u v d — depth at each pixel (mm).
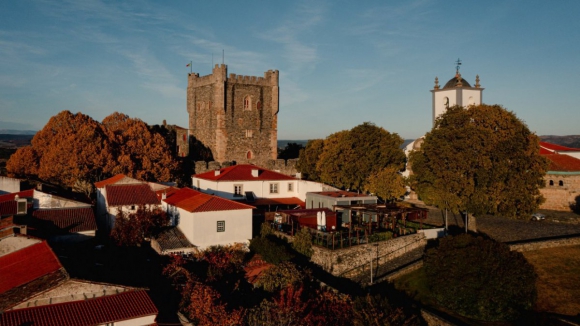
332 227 41750
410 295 32750
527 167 44156
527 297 29484
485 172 43344
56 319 22719
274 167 83312
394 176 56281
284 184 60688
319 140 77688
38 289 24219
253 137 89000
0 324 21797
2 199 49656
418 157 48938
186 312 29016
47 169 65125
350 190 66312
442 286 30688
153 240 40781
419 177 48281
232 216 41250
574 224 49406
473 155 44812
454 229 47938
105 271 31328
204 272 35156
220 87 84250
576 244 38906
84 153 65188
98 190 55094
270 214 48156
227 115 85875
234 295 32531
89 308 24094
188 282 31391
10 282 26125
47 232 40906
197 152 91875
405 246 40562
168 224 45594
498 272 29578
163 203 48344
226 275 34844
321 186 55875
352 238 38938
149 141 75688
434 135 48000
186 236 41062
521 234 44500
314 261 37406
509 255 30984
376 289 33188
